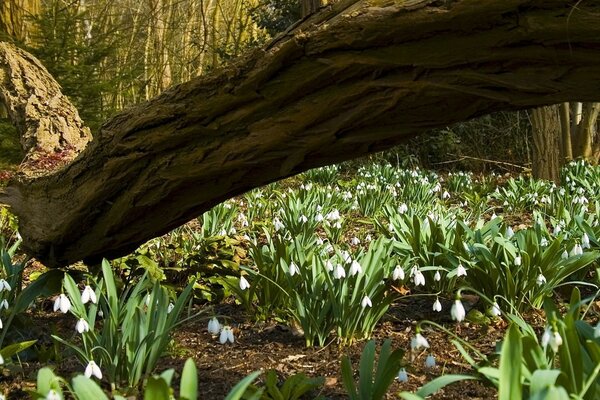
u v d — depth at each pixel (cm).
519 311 412
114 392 279
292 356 351
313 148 290
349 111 268
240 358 349
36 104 596
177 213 359
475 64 226
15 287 383
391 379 227
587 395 193
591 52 202
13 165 1105
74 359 337
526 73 219
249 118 290
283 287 409
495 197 1020
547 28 199
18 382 305
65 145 545
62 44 1181
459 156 1681
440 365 332
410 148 1688
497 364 290
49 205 390
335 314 356
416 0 220
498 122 1716
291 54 259
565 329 192
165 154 326
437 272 431
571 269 408
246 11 2066
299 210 685
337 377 316
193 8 2223
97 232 380
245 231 723
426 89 245
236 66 277
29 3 1368
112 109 1283
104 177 349
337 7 251
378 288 373
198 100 298
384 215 788
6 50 677
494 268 404
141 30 2077
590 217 583
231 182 328
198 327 410
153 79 2212
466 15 210
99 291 323
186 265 511
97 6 1956
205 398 290
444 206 935
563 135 1384
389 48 236
